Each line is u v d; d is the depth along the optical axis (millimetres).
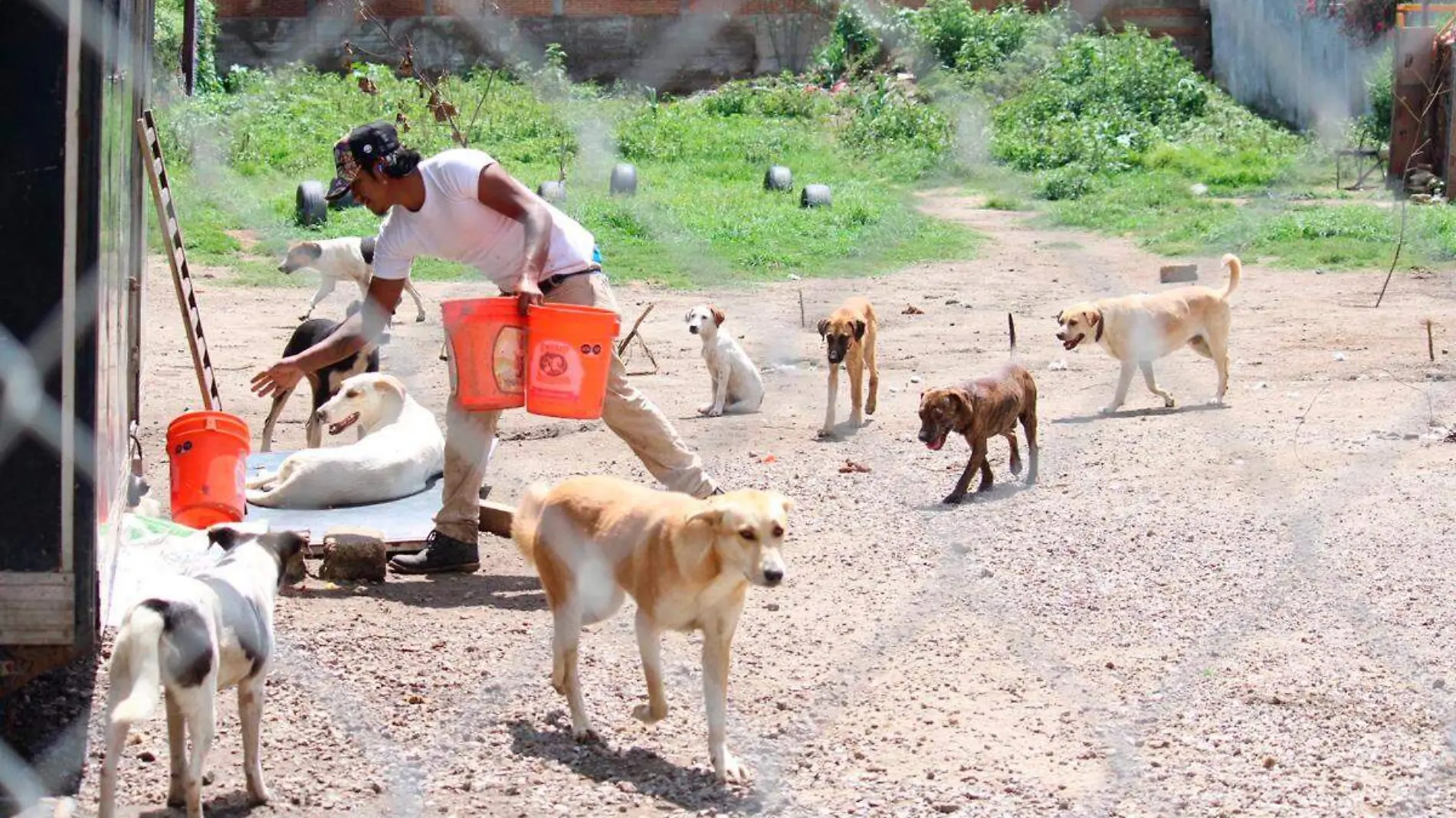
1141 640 5758
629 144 27484
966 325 14492
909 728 4859
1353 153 25281
